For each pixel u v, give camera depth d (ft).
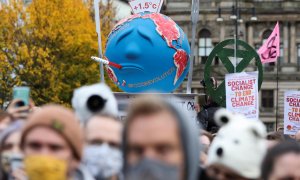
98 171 25.82
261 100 313.32
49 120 22.47
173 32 76.79
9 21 199.52
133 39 75.72
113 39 76.79
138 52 75.36
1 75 194.80
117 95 68.74
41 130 22.41
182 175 20.40
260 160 25.45
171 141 20.12
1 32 198.39
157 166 19.89
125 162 20.47
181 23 309.22
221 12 309.22
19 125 26.84
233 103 70.23
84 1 238.89
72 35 203.92
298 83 312.71
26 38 200.44
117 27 77.10
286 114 73.87
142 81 76.84
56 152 22.43
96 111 28.99
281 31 315.99
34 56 197.26
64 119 22.58
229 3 309.63
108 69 78.43
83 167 24.13
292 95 73.46
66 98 204.74
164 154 20.13
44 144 22.39
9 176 26.30
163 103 20.43
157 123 20.12
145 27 75.97
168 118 20.21
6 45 196.85
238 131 25.53
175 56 76.74
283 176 23.20
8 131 26.53
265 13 313.32
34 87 198.59
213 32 309.42
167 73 77.15
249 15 312.29
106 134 25.95
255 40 313.53
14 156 26.18
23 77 197.98
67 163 22.48
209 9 309.22
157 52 75.82
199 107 75.66
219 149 25.48
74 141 22.56
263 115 310.65
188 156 20.34
